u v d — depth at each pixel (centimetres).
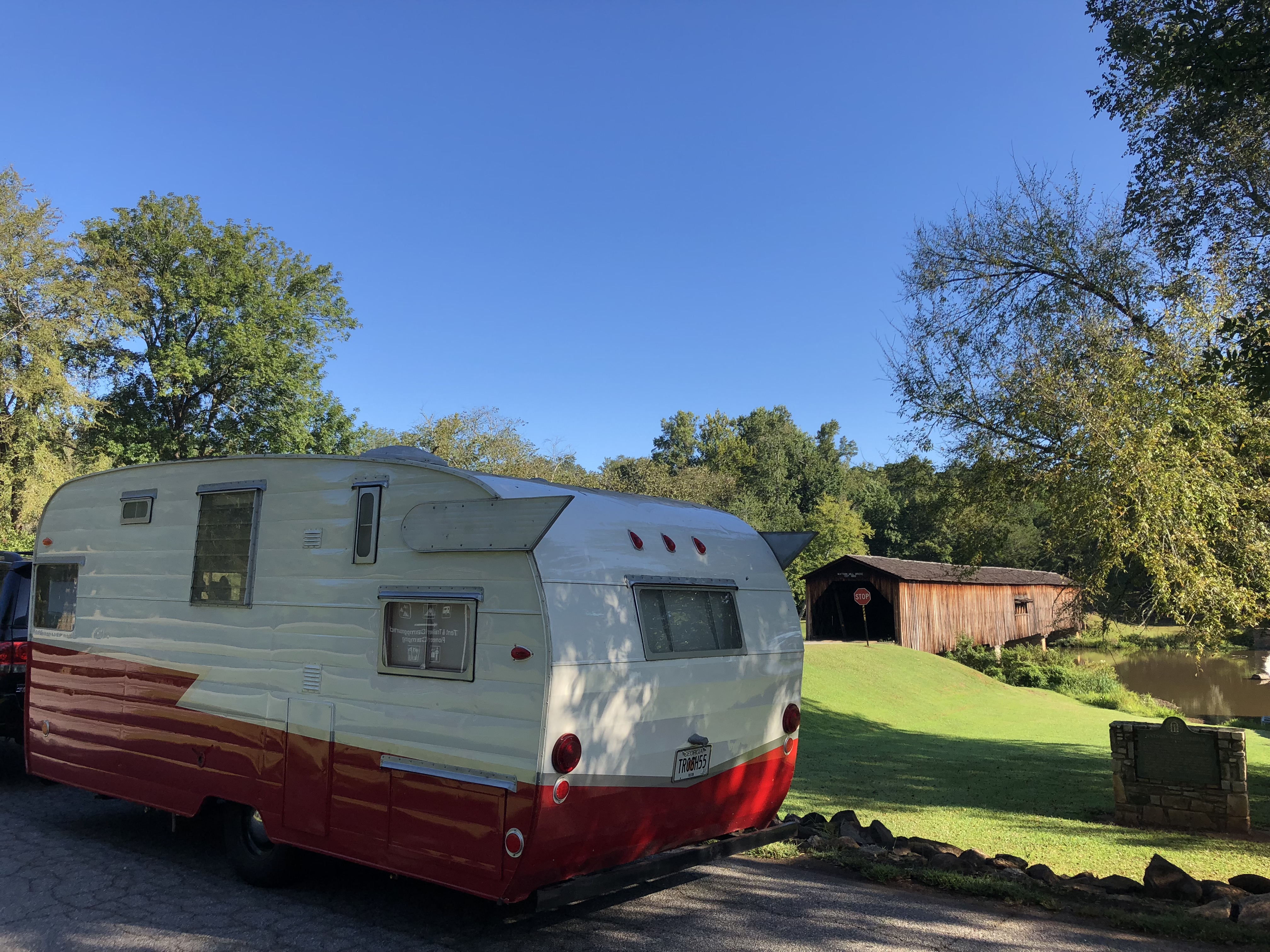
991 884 549
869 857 623
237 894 543
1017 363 1417
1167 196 1305
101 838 669
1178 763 891
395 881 571
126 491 678
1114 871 694
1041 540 1557
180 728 602
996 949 450
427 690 463
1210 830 863
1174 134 1245
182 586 618
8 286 2748
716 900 537
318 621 526
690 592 530
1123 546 1141
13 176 2847
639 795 468
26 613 852
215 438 3544
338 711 504
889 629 4088
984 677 2942
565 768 420
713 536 578
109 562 682
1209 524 1119
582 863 442
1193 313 1182
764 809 579
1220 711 2495
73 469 2925
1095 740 1800
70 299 2902
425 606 475
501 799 423
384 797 475
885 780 1206
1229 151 1209
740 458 6956
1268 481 1160
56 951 446
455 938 471
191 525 621
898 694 2331
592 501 505
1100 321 1306
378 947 456
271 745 538
